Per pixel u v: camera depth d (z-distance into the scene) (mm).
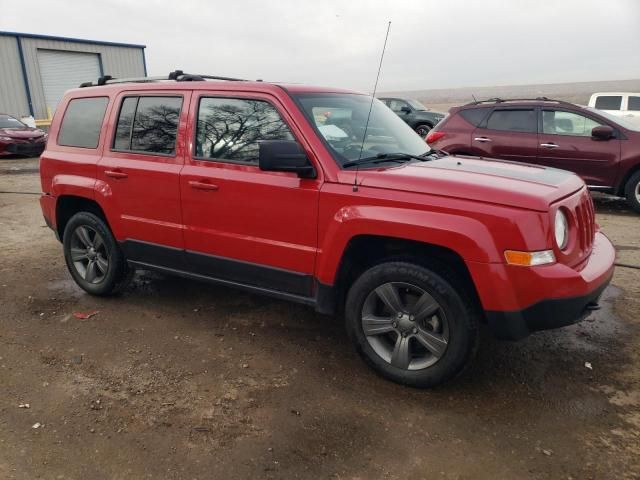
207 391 3248
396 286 3207
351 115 3904
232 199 3664
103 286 4648
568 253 2998
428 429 2871
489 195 2910
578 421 2924
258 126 3637
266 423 2926
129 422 2939
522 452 2678
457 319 3027
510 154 8430
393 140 3992
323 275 3354
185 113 3939
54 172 4746
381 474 2537
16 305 4609
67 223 4793
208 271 4000
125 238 4348
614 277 5125
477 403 3111
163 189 3998
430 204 2988
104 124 4430
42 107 24328
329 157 3354
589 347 3771
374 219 3088
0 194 10023
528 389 3250
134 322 4246
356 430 2865
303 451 2695
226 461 2621
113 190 4309
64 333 4055
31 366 3555
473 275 2885
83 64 25781
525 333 2959
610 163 7855
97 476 2521
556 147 8125
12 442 2764
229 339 3947
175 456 2658
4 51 22672
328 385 3311
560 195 3082
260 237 3613
